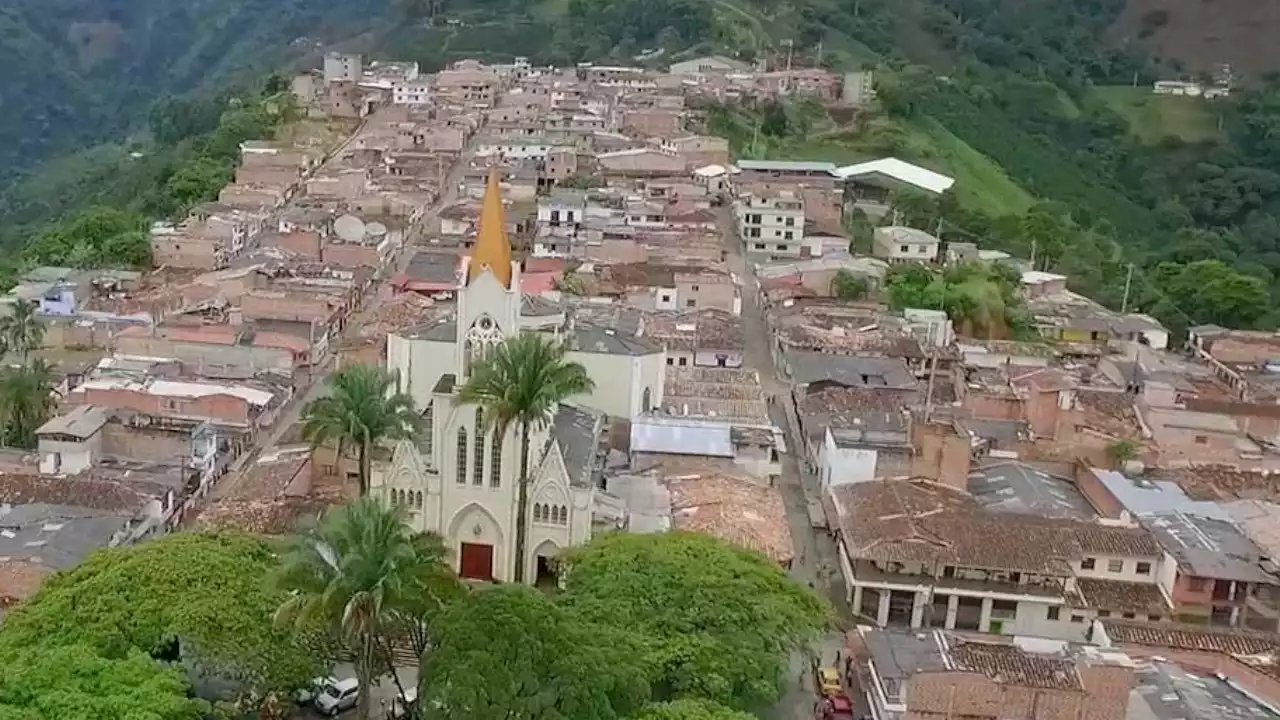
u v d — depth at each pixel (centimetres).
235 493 12075
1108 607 10588
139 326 16875
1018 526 11169
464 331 10975
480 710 7150
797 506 13100
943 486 12125
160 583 8288
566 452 11156
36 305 17612
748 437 12862
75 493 11794
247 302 17662
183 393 14238
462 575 10962
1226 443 14600
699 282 19038
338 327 18275
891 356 17012
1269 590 10544
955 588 10650
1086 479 13012
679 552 9344
